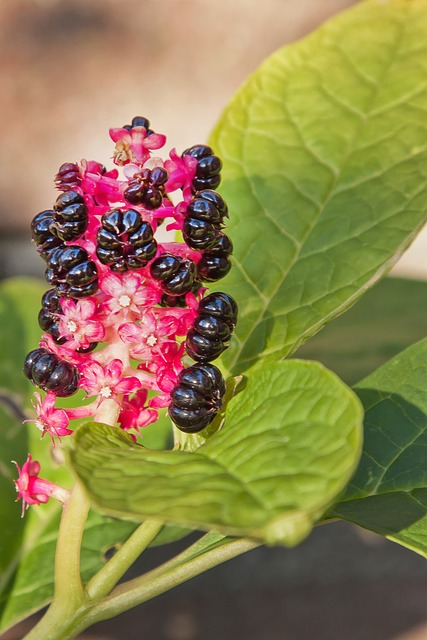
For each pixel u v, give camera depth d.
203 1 1.19
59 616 0.29
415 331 0.39
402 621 0.60
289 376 0.27
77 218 0.28
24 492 0.29
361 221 0.32
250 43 1.14
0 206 0.95
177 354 0.29
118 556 0.29
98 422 0.28
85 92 1.09
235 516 0.25
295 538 0.24
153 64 1.12
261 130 0.33
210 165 0.28
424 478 0.30
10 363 0.37
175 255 0.28
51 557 0.33
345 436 0.25
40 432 0.35
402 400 0.31
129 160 0.28
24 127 1.05
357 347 0.39
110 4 1.20
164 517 0.25
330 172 0.33
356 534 0.68
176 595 0.64
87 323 0.28
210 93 1.09
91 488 0.25
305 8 1.18
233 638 0.60
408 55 0.33
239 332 0.31
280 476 0.25
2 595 0.33
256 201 0.33
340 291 0.31
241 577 0.65
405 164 0.33
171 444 0.35
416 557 0.66
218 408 0.28
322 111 0.33
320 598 0.63
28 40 1.16
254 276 0.32
